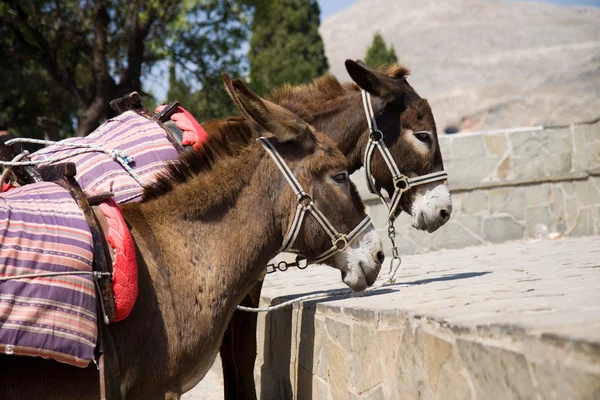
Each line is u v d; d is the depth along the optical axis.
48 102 19.73
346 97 4.98
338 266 3.49
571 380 1.78
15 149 3.75
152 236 3.09
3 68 18.27
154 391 2.93
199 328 3.10
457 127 46.78
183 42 17.05
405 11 82.38
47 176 3.05
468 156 10.55
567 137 10.53
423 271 5.91
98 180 3.56
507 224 10.53
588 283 3.42
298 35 33.03
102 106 15.59
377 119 4.90
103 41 15.39
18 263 2.58
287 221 3.35
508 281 4.02
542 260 5.64
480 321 2.33
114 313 2.76
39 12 16.50
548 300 2.78
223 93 17.58
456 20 76.56
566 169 10.52
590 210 10.31
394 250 4.88
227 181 3.29
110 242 2.86
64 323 2.61
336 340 3.58
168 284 3.04
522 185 10.55
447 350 2.41
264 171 3.35
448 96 50.56
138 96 4.23
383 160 4.89
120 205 3.17
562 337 1.85
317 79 5.06
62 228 2.74
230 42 17.33
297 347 4.35
